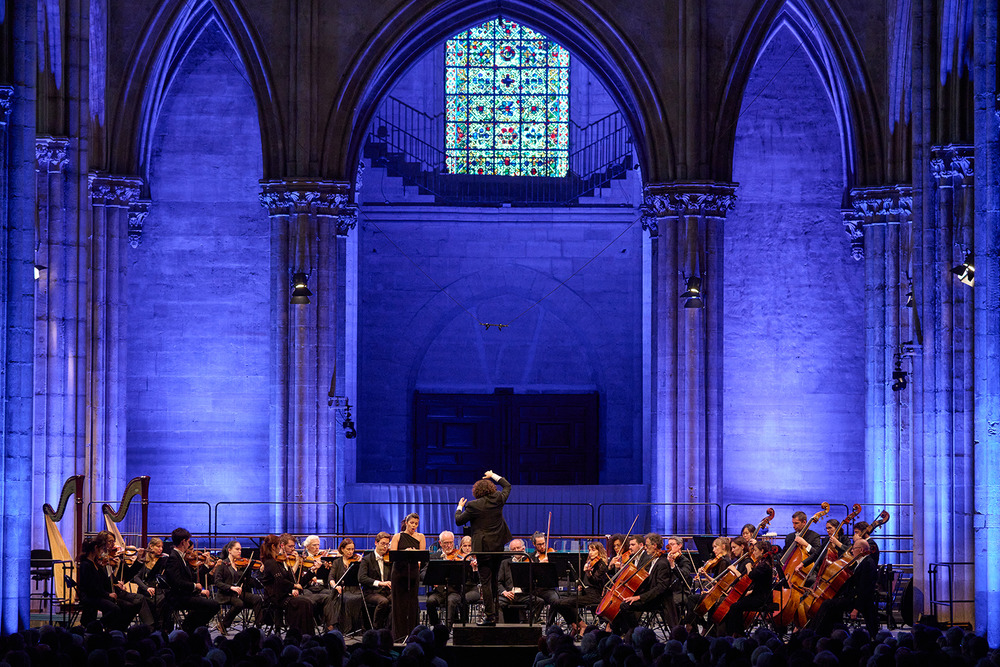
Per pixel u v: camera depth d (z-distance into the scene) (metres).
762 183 34.62
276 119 30.16
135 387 33.88
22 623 20.78
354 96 30.34
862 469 34.25
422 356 38.75
